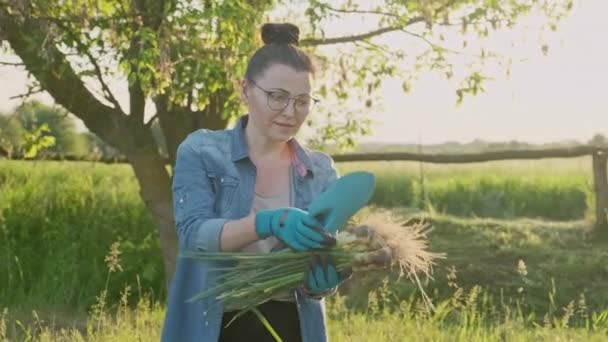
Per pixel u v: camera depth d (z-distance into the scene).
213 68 8.62
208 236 3.64
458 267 11.23
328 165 4.02
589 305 10.60
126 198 13.20
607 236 12.47
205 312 3.79
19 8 8.55
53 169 14.54
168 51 8.38
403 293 10.60
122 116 10.15
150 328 8.49
